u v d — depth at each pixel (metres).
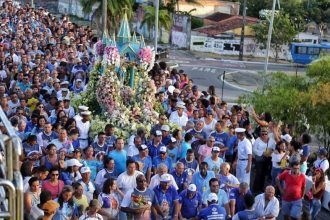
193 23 63.88
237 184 12.40
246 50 61.44
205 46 61.53
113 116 17.17
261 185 15.70
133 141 14.20
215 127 15.37
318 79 22.98
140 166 12.77
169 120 16.84
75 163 11.59
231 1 77.69
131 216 11.12
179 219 11.59
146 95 18.27
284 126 17.41
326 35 76.12
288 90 21.89
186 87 20.28
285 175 13.21
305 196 13.69
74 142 13.81
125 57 18.66
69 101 17.61
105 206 10.98
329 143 21.25
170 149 13.91
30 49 27.14
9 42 28.95
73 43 29.05
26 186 10.28
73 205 10.23
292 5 77.25
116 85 17.95
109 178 11.18
